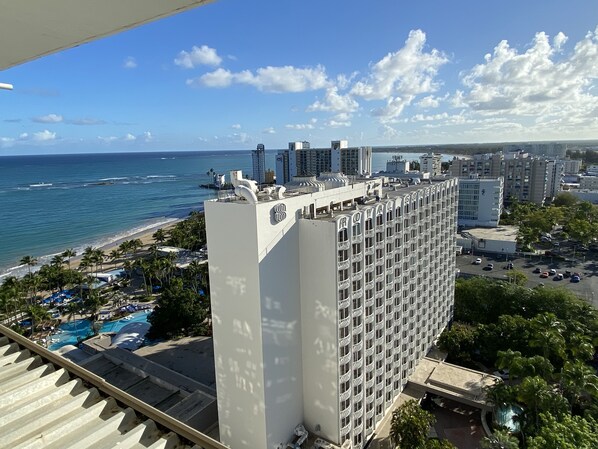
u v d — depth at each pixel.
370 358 41.47
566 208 157.50
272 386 35.22
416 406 43.69
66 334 77.19
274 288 34.09
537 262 110.19
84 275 107.44
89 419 9.48
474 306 71.12
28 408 9.60
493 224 143.75
